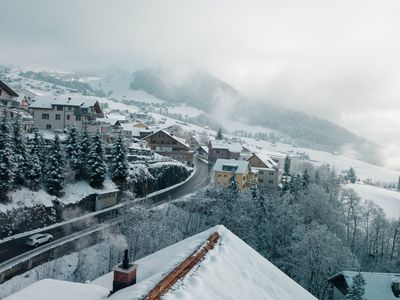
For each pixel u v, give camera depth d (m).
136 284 12.81
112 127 115.31
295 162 199.25
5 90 82.62
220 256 16.22
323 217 83.50
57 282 14.13
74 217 65.06
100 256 53.72
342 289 50.50
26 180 59.97
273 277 16.91
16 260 46.59
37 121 100.38
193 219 75.88
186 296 11.60
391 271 76.25
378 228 85.56
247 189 86.50
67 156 71.25
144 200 78.75
